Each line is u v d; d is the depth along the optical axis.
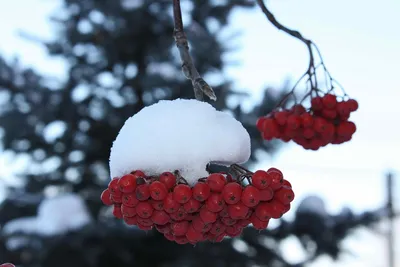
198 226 1.16
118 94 4.79
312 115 1.82
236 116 4.39
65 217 3.99
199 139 1.13
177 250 4.52
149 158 1.12
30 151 4.74
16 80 4.65
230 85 4.46
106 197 1.23
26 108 4.60
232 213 1.12
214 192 1.11
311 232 4.47
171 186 1.10
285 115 1.80
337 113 1.80
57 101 4.63
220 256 4.53
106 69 4.86
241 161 1.18
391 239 7.73
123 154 1.14
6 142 4.57
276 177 1.14
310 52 1.82
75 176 4.88
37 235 3.90
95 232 3.99
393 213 5.00
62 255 3.94
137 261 4.52
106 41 4.65
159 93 4.67
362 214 4.70
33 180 4.74
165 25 4.70
